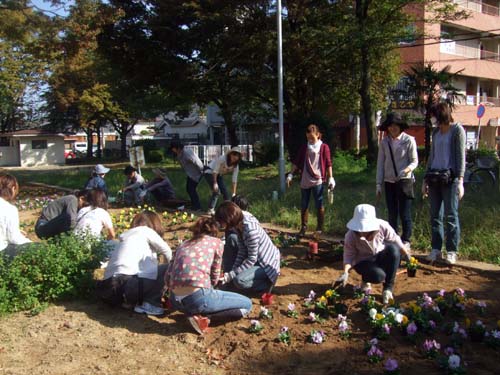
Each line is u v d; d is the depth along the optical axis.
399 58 24.48
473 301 5.16
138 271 5.01
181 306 4.68
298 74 21.84
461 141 6.16
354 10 20.55
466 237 7.25
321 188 7.91
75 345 4.31
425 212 8.54
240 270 5.24
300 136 19.62
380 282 5.21
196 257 4.66
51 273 5.21
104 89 39.25
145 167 29.23
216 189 9.82
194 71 22.05
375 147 20.45
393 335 4.40
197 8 19.81
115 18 18.08
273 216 9.58
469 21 34.50
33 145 41.38
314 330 4.50
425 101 20.92
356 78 21.69
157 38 21.08
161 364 4.03
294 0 19.48
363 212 5.08
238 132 40.84
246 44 19.80
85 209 6.41
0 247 5.43
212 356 4.18
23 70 37.69
